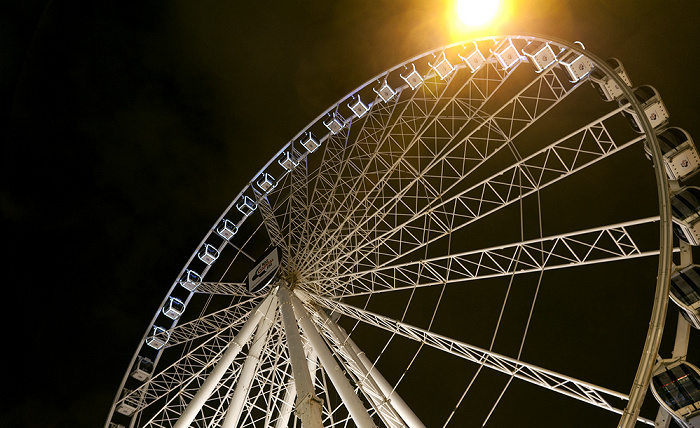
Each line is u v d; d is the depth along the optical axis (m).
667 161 15.89
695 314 12.98
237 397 19.25
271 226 25.20
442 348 18.52
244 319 23.02
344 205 22.77
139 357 24.84
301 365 15.20
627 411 10.36
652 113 16.86
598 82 18.31
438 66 24.52
